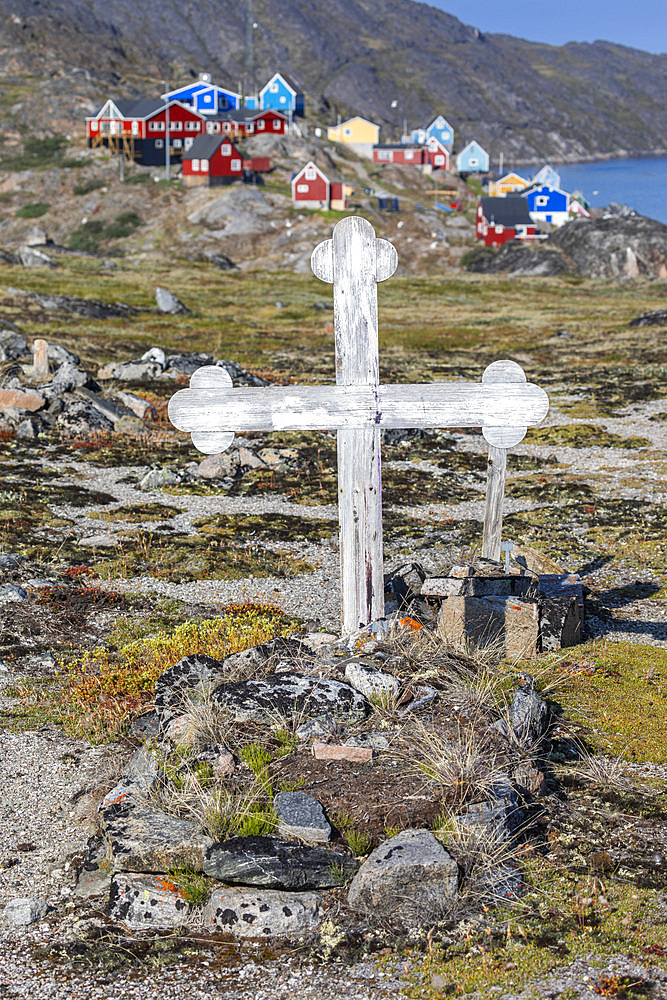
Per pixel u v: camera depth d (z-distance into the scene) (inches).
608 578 594.6
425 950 220.2
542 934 223.5
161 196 4446.4
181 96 6131.9
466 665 339.9
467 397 323.0
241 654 341.4
